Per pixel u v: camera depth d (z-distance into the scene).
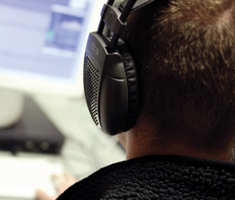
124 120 0.47
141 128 0.47
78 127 1.36
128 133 0.50
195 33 0.41
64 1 1.11
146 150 0.48
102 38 0.48
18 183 0.96
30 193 0.94
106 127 0.49
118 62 0.45
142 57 0.44
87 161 1.17
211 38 0.41
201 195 0.41
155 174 0.43
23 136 1.12
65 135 1.27
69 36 1.16
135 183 0.43
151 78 0.44
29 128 1.16
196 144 0.45
